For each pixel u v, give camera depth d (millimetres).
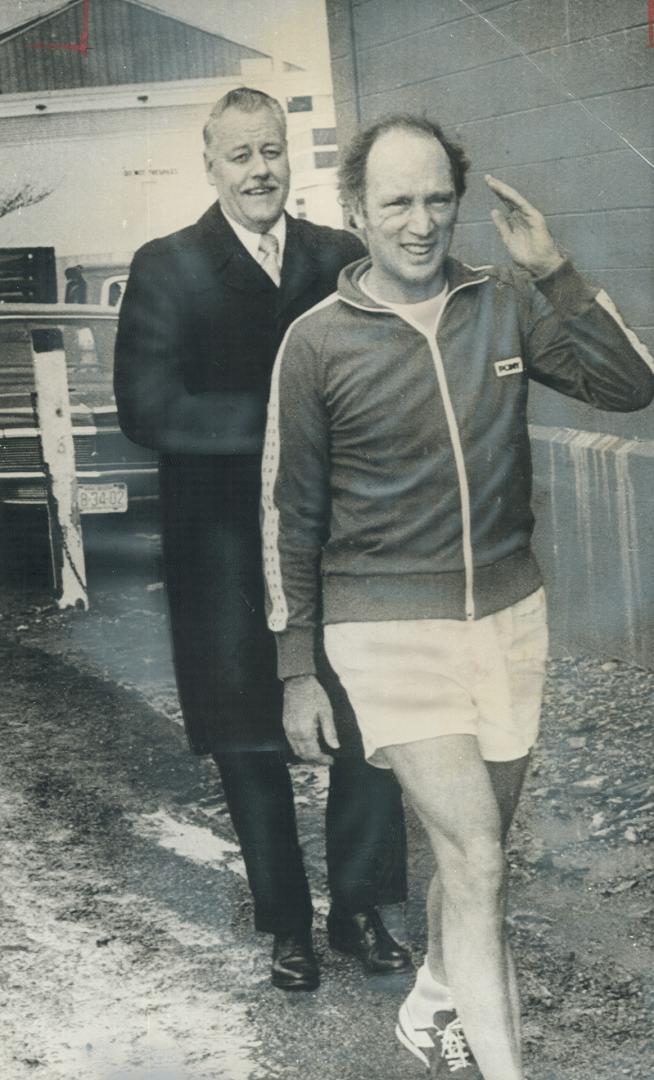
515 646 2309
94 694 3307
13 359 3215
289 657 2363
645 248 3271
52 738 3328
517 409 2262
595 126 3264
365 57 2846
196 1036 2566
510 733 2312
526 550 2326
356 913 2725
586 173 3303
